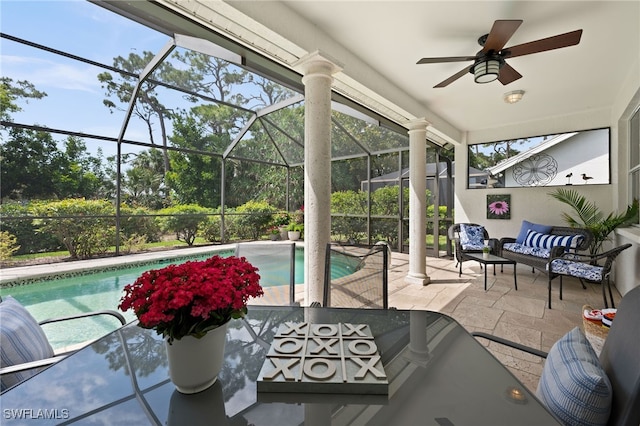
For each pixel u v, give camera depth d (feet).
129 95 20.92
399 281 15.57
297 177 33.19
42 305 13.57
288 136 26.86
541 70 10.99
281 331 4.22
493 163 18.97
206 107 23.48
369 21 8.27
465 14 7.91
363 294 6.64
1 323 4.50
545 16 7.94
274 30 7.42
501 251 16.92
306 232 9.34
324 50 8.77
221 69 19.33
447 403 2.85
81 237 21.30
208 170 28.53
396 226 23.85
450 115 16.52
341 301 6.94
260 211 31.60
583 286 13.91
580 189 16.11
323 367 3.24
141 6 7.45
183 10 6.98
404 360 3.73
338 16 8.09
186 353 2.90
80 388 3.18
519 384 3.18
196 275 2.90
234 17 6.99
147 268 20.20
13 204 19.22
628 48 9.45
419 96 13.65
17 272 16.88
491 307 11.40
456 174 20.34
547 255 14.37
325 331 4.24
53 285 16.42
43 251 19.89
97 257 21.97
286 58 8.90
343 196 27.66
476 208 19.61
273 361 3.37
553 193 16.89
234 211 29.84
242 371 3.49
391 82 12.10
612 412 2.88
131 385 3.23
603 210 15.49
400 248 23.36
